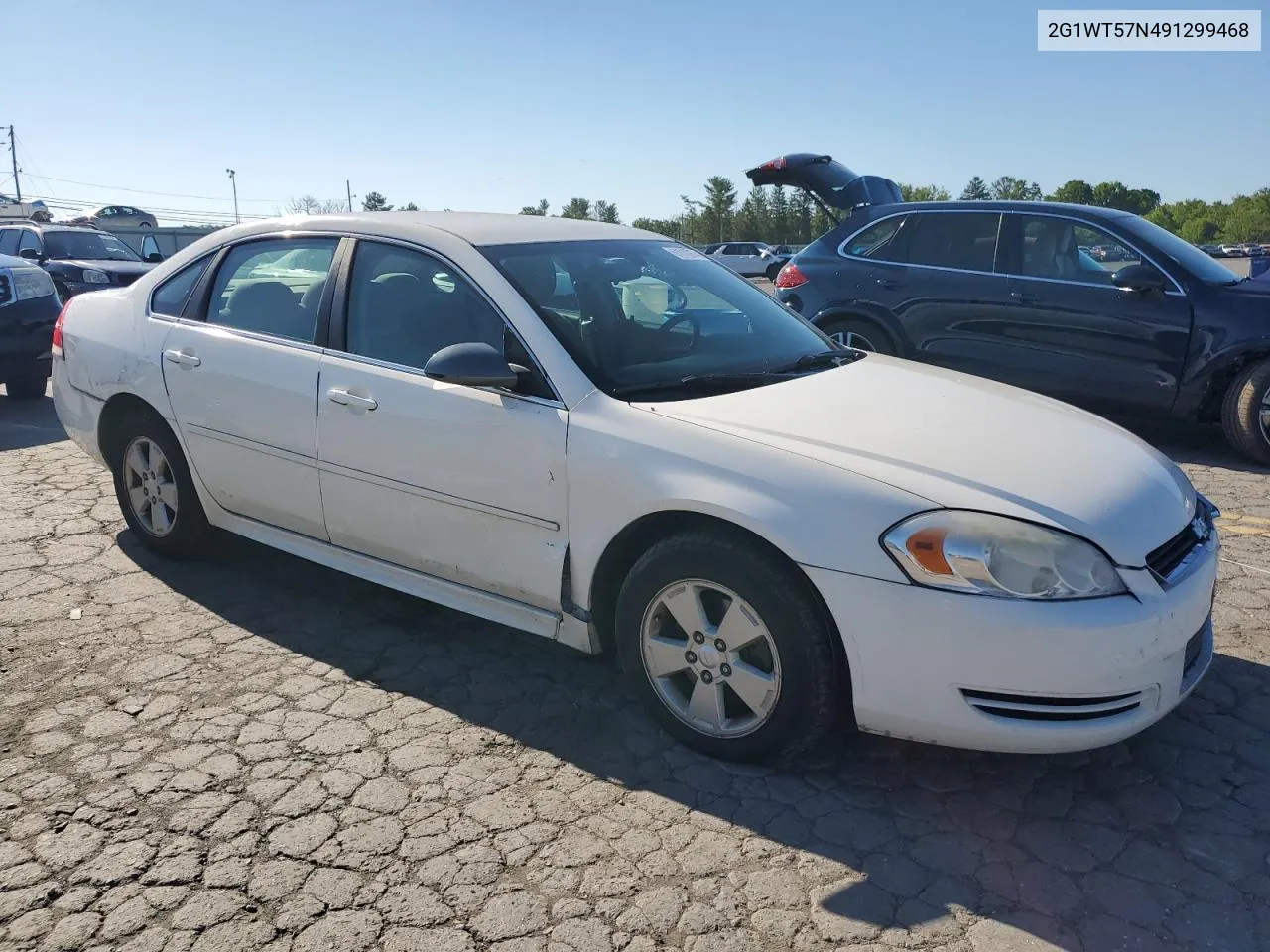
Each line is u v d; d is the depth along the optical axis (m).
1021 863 2.62
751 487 2.85
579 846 2.67
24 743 3.13
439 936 2.34
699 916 2.41
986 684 2.65
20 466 6.32
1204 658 3.08
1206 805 2.89
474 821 2.77
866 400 3.34
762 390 3.35
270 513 4.10
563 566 3.23
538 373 3.29
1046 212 7.23
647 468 3.01
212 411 4.14
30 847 2.63
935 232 7.68
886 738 3.23
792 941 2.33
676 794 2.91
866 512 2.73
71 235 16.03
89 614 4.09
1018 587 2.62
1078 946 2.33
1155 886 2.54
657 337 3.61
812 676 2.83
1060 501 2.76
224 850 2.63
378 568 3.82
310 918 2.39
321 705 3.39
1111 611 2.63
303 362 3.85
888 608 2.69
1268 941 2.35
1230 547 4.96
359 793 2.89
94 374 4.63
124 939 2.32
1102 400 7.05
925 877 2.56
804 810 2.84
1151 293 6.71
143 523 4.67
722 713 3.04
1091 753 3.16
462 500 3.42
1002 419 3.28
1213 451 7.04
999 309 7.27
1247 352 6.43
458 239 3.67
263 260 4.18
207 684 3.53
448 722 3.30
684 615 3.05
